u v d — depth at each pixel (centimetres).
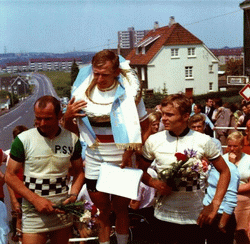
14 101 16075
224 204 564
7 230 508
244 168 642
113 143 454
